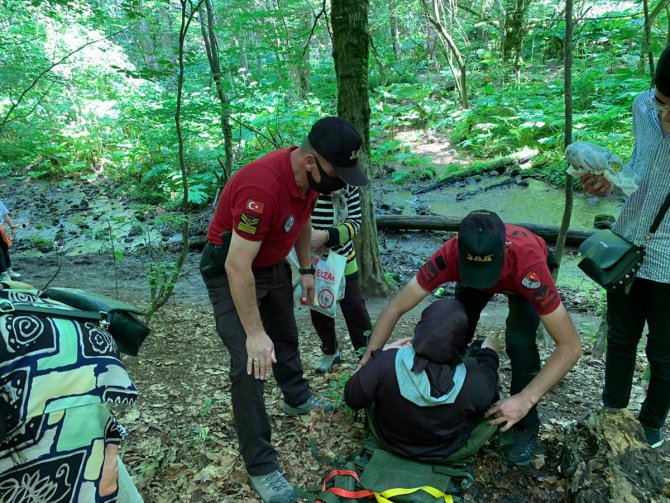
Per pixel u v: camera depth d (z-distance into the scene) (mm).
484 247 2178
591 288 6191
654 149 2305
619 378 2611
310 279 3014
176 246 8656
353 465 2439
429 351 2270
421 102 13859
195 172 10805
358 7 4457
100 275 7355
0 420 1307
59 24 11633
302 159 2219
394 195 10078
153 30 8062
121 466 1923
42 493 1385
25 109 12195
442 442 2369
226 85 7047
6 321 1322
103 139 13484
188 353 4191
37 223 10352
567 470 2430
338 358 3832
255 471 2410
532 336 2580
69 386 1384
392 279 6102
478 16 16219
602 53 13953
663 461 2510
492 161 10305
